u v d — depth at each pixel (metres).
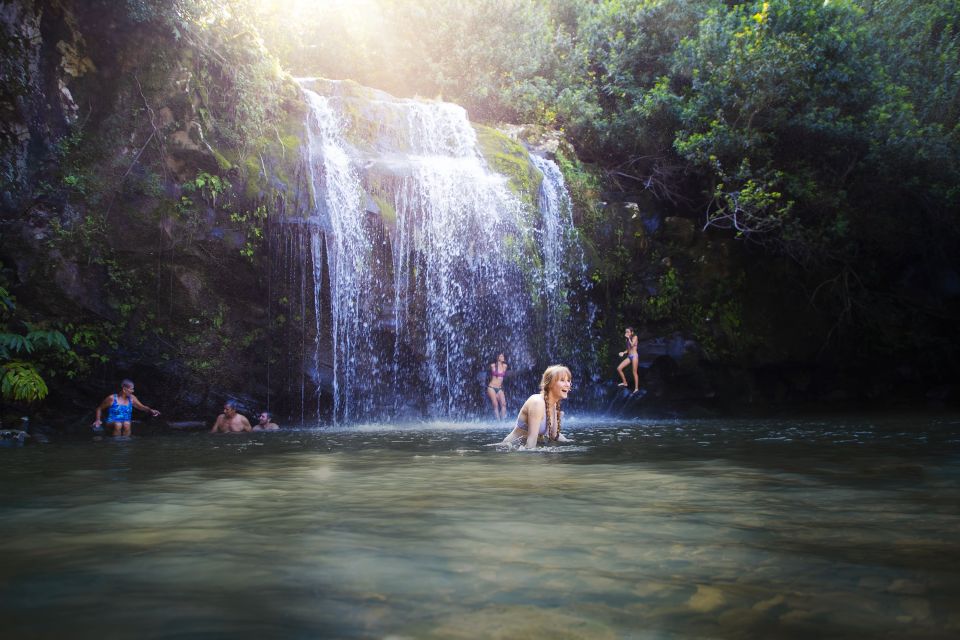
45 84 11.65
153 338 12.32
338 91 15.13
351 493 3.83
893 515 3.09
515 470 4.90
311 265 12.90
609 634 1.57
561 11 22.56
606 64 20.41
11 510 3.33
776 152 18.66
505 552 2.38
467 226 14.31
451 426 11.98
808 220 19.14
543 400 7.01
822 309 19.92
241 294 12.77
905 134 17.98
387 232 13.51
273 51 19.12
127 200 11.98
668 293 17.55
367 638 1.55
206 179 12.24
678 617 1.69
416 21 19.69
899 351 20.84
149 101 12.12
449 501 3.51
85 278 11.79
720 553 2.36
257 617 1.70
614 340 16.83
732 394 18.28
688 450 6.46
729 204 17.84
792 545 2.48
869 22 20.83
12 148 11.34
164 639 1.55
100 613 1.74
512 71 19.88
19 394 10.15
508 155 15.87
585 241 16.50
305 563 2.24
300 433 10.17
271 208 12.65
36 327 11.16
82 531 2.79
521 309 14.74
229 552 2.40
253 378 13.07
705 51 18.33
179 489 4.07
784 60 17.14
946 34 21.86
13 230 11.33
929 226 20.67
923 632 1.59
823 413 14.90
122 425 10.89
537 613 1.72
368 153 14.62
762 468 4.97
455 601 1.82
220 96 12.79
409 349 13.79
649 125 19.30
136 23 12.12
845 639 1.54
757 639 1.54
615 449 6.58
